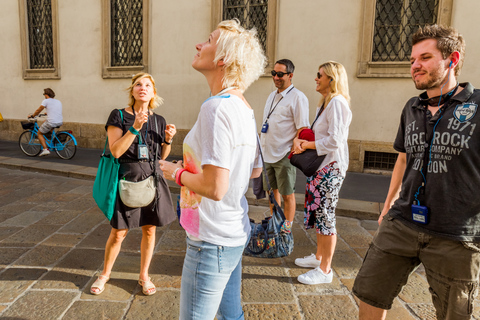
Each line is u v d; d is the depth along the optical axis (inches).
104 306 96.1
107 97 360.2
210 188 47.5
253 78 54.7
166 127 99.6
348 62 269.6
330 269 112.3
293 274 116.6
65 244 136.7
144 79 94.6
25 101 401.4
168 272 116.4
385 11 262.8
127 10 346.0
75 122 376.8
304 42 278.5
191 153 51.9
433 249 59.2
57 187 223.9
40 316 91.0
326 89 107.3
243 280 111.9
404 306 99.7
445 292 59.6
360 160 275.1
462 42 57.7
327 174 104.6
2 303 96.3
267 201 195.5
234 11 303.0
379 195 211.3
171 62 327.6
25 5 384.8
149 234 101.8
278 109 135.7
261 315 93.8
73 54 368.5
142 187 95.3
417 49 59.8
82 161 299.4
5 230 150.1
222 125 48.1
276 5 280.8
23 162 286.7
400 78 258.7
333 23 269.3
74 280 109.4
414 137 62.2
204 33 313.0
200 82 320.5
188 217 53.6
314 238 149.2
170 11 320.8
